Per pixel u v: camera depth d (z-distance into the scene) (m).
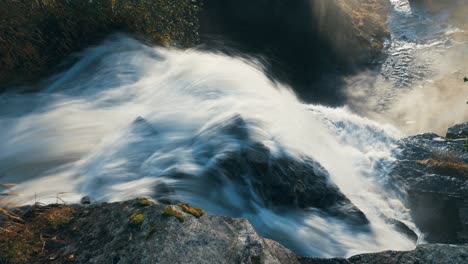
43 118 6.55
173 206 3.76
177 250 3.35
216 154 5.34
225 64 8.66
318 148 6.63
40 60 7.39
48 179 5.36
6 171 5.52
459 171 6.72
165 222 3.56
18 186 5.21
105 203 4.09
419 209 6.16
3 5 7.41
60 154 5.82
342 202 5.52
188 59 8.57
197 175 5.10
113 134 6.18
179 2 9.94
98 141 6.09
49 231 3.87
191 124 6.08
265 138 5.71
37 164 5.64
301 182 5.42
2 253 3.56
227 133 5.70
